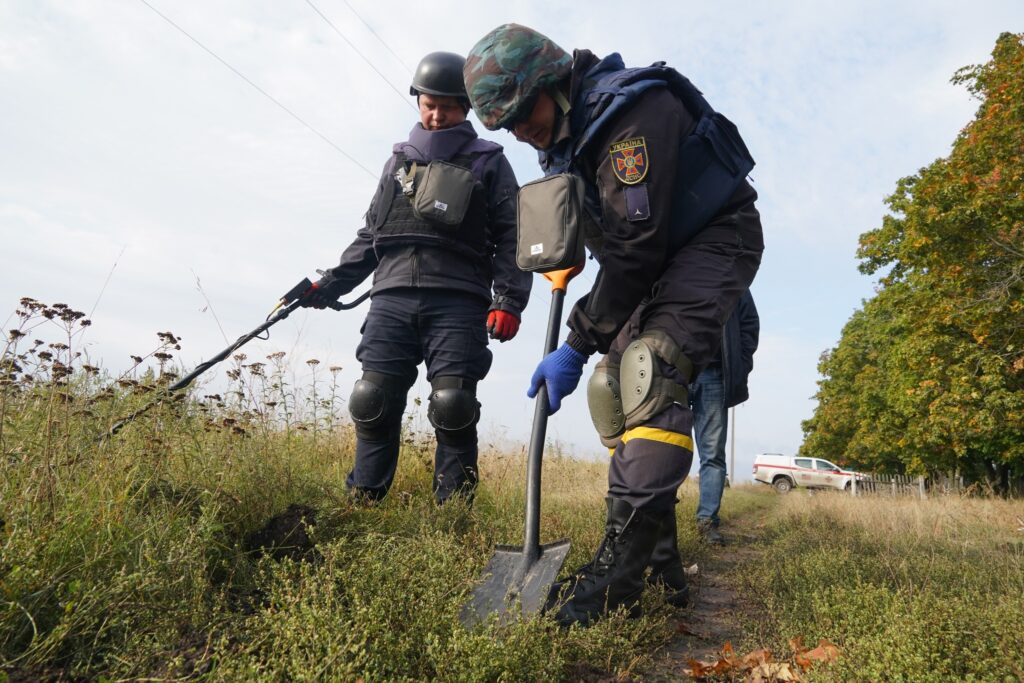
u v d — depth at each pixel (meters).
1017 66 18.23
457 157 3.29
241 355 3.52
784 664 1.88
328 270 3.61
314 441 4.03
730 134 2.32
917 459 27.59
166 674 1.40
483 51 2.23
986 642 1.74
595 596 2.07
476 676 1.49
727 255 2.27
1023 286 18.06
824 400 39.09
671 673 1.96
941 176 19.73
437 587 1.85
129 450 2.45
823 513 5.79
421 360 3.43
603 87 2.13
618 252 2.14
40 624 1.55
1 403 2.19
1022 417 19.41
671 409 2.14
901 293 23.62
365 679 1.37
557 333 2.41
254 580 2.03
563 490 5.29
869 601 2.15
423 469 4.07
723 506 9.04
